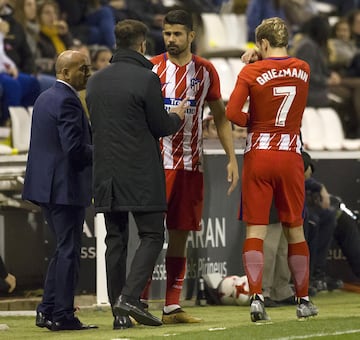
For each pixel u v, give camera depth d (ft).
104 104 83.15
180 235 91.04
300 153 85.66
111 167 82.84
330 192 126.93
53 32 153.07
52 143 85.92
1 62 137.49
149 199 82.74
